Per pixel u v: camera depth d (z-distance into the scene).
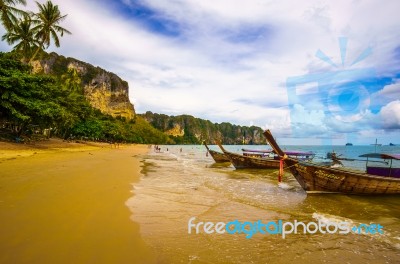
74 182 9.83
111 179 11.54
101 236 4.94
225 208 7.98
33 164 14.59
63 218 5.65
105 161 20.45
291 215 7.55
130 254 4.37
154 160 28.50
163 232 5.70
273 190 11.62
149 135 181.25
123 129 98.31
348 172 10.45
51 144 35.53
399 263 4.73
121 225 5.64
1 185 8.27
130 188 9.98
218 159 28.59
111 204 7.18
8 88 22.34
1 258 3.78
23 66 26.58
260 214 7.51
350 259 4.83
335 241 5.67
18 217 5.46
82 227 5.27
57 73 143.12
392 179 10.79
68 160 18.73
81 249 4.32
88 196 7.79
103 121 75.62
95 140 76.88
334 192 10.97
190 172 17.58
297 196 10.52
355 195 10.95
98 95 167.12
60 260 3.88
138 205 7.63
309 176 10.69
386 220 7.42
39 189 8.09
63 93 38.69
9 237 4.49
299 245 5.40
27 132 34.66
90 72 170.62
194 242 5.26
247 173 18.36
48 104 26.41
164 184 11.77
